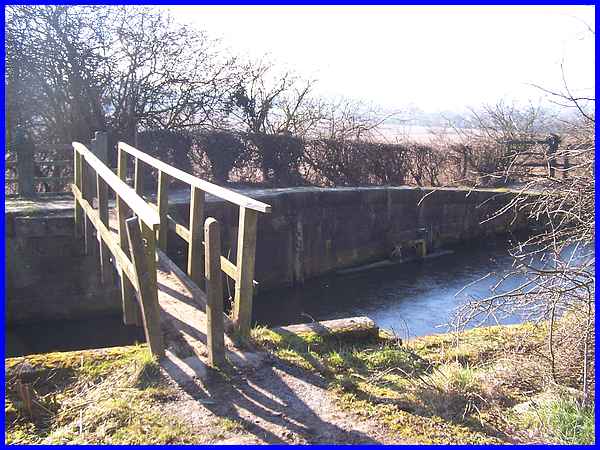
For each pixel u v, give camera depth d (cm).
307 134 1641
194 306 501
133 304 510
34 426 352
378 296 1055
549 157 482
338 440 320
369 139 1714
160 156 1246
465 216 1500
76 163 830
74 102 1255
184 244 936
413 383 395
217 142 1308
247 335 441
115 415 347
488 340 496
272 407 354
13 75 1160
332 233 1219
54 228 847
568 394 376
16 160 1016
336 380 392
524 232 1611
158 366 397
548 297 435
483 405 372
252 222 430
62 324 875
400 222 1362
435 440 324
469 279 1172
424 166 1702
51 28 1202
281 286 1117
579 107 410
